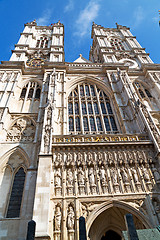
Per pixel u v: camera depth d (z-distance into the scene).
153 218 15.59
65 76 33.81
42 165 16.70
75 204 15.95
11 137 23.36
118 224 18.62
